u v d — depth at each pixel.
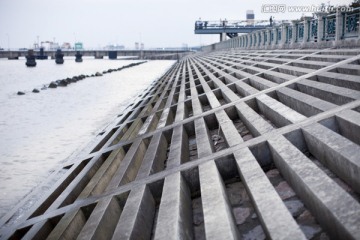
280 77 9.30
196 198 4.25
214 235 2.68
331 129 4.42
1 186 7.82
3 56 125.56
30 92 29.14
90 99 24.17
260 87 9.50
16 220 5.42
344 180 3.28
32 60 86.69
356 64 8.40
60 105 21.59
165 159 6.36
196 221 3.62
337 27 14.62
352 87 6.16
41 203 5.70
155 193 4.46
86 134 13.02
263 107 6.86
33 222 4.86
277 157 4.01
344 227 2.24
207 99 11.01
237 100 7.94
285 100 6.95
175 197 3.67
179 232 2.94
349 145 3.40
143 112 12.39
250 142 4.61
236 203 3.68
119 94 26.53
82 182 6.24
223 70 18.16
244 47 35.50
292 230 2.46
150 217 3.92
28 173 8.71
